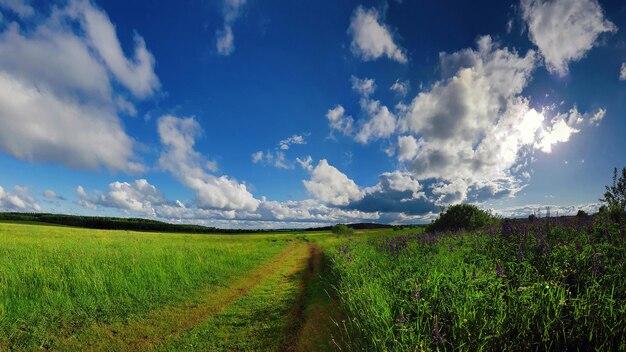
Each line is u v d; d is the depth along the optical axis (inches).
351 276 365.1
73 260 486.9
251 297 406.3
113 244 962.7
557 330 156.0
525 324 161.5
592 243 276.4
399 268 324.5
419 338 166.9
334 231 2486.5
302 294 416.8
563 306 168.2
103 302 349.7
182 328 295.0
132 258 530.9
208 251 807.1
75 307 330.3
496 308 175.2
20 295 327.9
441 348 166.4
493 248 351.6
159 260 553.0
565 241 325.7
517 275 222.8
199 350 248.2
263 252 983.0
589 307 157.1
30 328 275.7
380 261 420.5
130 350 249.9
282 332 279.0
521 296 174.2
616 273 198.1
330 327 273.0
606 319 152.8
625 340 144.6
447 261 316.2
